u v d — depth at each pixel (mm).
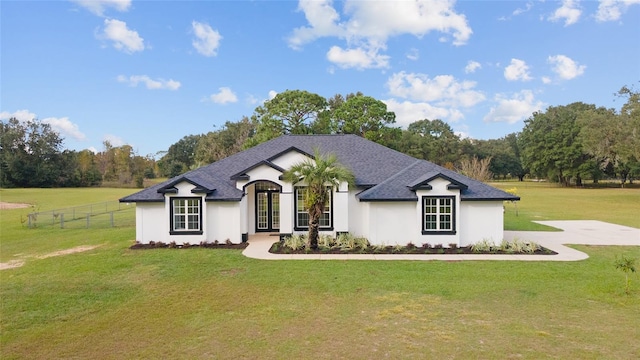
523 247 16500
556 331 8164
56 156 87062
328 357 7039
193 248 17297
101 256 15828
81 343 7762
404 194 17438
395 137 46000
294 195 19641
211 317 9109
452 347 7426
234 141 62594
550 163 77875
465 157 80125
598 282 11695
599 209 35844
